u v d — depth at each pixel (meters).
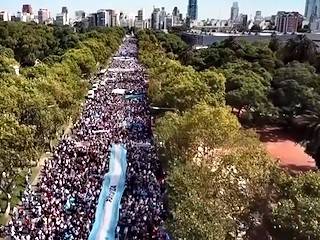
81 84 154.75
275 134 133.00
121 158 98.81
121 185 84.00
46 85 113.75
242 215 56.03
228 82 144.75
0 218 71.50
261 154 64.81
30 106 91.69
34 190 80.75
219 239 49.00
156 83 150.00
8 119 75.44
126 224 69.69
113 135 118.12
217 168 63.91
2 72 149.25
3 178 76.25
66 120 114.69
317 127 102.06
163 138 86.12
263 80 146.62
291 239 47.44
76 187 82.12
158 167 94.00
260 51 195.38
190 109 103.06
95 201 76.88
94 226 68.75
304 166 106.12
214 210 53.66
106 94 175.75
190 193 56.97
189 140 78.06
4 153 70.81
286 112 134.25
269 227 52.22
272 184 58.09
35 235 64.81
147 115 140.12
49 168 91.00
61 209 73.31
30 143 76.44
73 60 191.75
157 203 76.06
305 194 50.91
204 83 121.94
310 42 181.88
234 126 79.00
